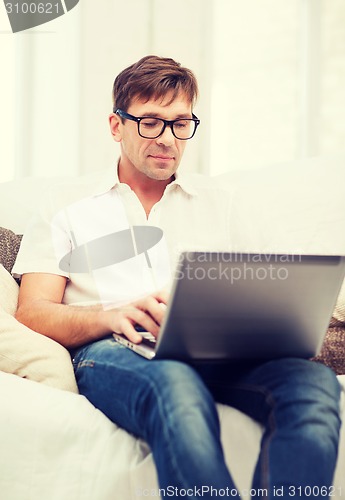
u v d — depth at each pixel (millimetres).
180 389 986
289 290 1055
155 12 2883
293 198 1824
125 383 1102
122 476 1097
